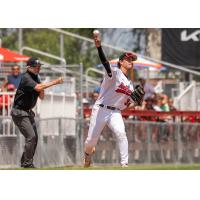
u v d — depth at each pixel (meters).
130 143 48.47
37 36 107.00
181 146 52.59
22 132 39.97
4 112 45.25
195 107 63.28
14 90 48.56
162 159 51.22
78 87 56.44
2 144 44.22
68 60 102.69
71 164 47.09
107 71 34.03
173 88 72.56
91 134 34.94
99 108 34.66
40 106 47.22
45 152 44.94
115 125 34.44
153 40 95.75
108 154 48.47
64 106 50.47
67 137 46.78
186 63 76.38
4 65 59.19
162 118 56.03
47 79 50.69
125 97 34.50
